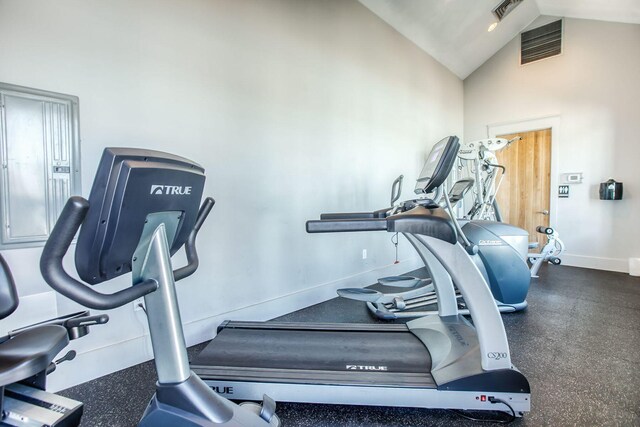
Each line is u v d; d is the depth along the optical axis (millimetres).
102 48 1966
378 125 4133
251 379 1662
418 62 4859
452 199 3625
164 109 2240
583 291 3701
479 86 5938
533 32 5250
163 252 1099
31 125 1731
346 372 1696
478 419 1583
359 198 3861
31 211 1736
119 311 2074
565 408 1633
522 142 5496
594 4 4297
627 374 1942
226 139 2590
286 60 3023
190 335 2391
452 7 4215
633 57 4438
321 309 3207
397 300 2955
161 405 1120
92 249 857
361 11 3832
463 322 2129
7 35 1656
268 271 2922
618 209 4602
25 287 1724
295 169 3137
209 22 2465
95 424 1582
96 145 1952
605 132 4680
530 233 5441
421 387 1562
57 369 1848
